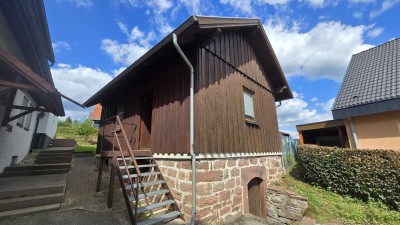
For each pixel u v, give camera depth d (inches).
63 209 156.9
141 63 194.1
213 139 174.1
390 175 200.4
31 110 194.7
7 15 129.1
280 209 219.5
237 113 216.5
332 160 243.6
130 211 140.1
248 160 218.4
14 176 217.5
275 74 324.8
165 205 167.0
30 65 182.2
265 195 238.2
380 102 292.4
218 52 207.0
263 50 293.1
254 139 240.5
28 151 338.3
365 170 215.2
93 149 600.1
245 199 199.8
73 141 516.4
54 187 174.9
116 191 199.6
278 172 284.7
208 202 157.9
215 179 168.4
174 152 180.1
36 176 221.0
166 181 183.5
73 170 282.5
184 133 173.6
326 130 428.8
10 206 149.3
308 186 255.4
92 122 979.3
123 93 297.0
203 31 169.8
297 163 319.0
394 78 315.6
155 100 221.0
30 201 155.7
